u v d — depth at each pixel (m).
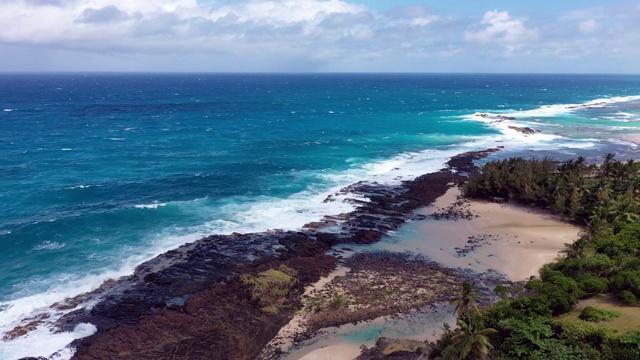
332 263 48.81
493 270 47.56
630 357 28.81
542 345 31.05
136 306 39.88
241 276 43.78
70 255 48.84
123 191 70.12
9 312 38.72
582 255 44.94
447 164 88.25
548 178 65.69
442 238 55.56
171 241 53.03
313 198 68.88
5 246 50.09
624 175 68.75
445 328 35.09
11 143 102.81
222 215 61.53
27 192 68.06
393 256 50.91
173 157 93.12
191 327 37.28
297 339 37.28
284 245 52.25
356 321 39.31
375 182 76.56
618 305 36.53
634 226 49.72
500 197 68.31
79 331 36.59
